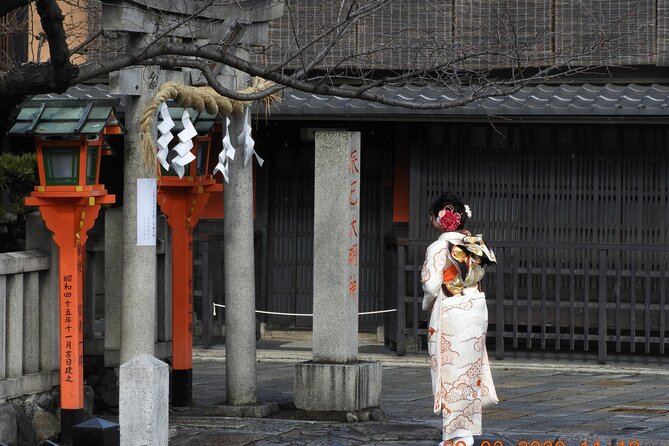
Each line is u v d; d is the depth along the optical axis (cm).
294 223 1808
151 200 1022
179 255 1197
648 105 1510
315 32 1313
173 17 1043
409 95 1620
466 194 1672
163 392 789
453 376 977
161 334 1230
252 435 1030
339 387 1128
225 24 1103
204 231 1772
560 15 1656
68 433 995
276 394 1330
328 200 1144
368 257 1788
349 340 1152
